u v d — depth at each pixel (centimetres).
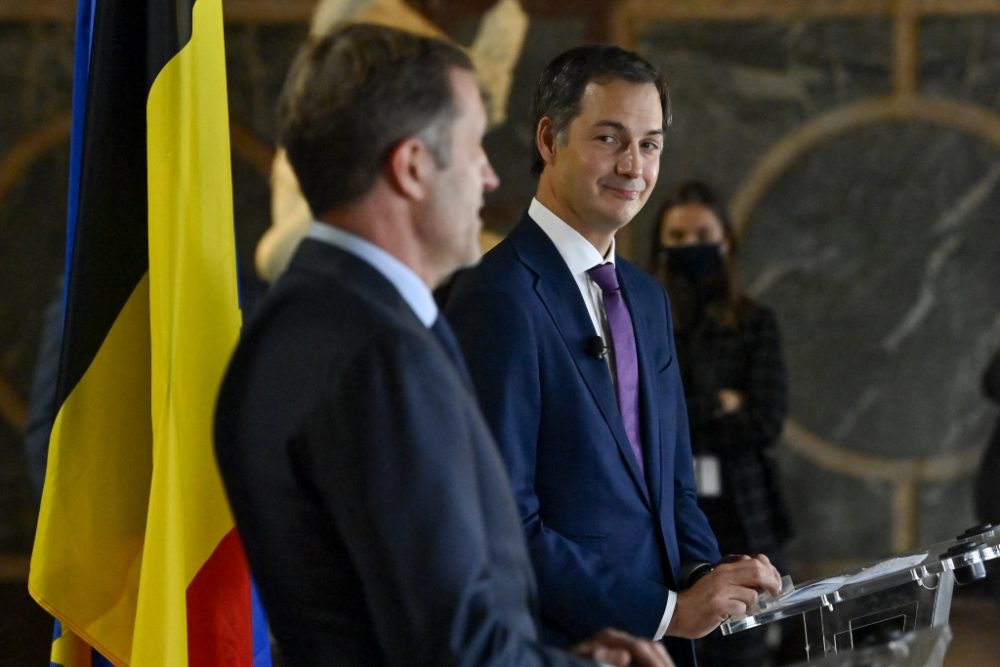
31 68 828
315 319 196
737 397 527
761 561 305
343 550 196
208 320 285
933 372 829
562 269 312
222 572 281
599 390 305
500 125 804
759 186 830
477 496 192
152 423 293
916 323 830
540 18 805
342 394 189
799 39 824
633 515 306
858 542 834
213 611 280
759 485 519
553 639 296
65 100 830
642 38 824
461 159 206
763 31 824
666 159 831
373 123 201
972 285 826
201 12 291
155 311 286
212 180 290
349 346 191
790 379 836
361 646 196
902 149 827
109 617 291
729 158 830
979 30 816
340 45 205
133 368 297
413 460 186
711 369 530
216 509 281
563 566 291
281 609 201
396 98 201
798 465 836
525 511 292
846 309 832
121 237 298
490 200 802
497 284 305
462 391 196
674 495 335
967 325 827
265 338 200
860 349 834
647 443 315
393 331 191
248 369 200
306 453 192
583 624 293
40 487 480
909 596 281
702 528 331
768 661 545
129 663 292
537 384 300
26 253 830
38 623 777
